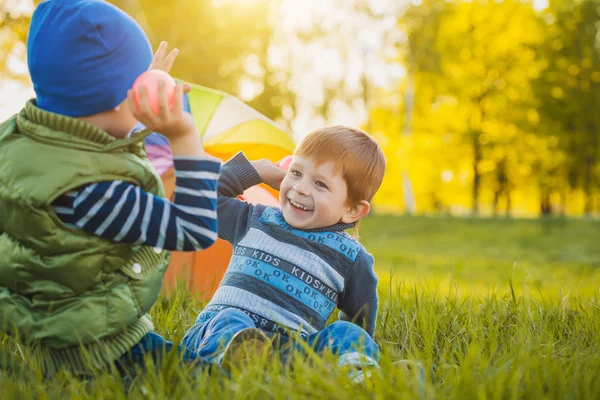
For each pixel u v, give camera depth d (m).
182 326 2.56
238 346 1.83
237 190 2.50
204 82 16.66
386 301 3.20
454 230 18.36
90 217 1.75
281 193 2.36
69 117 1.76
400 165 31.41
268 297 2.21
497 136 28.84
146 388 1.70
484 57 28.22
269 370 1.82
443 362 2.15
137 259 1.90
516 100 28.11
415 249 15.22
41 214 1.71
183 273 3.69
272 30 20.44
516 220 20.02
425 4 25.59
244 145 4.00
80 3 1.80
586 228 18.69
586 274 10.23
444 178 36.75
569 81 27.45
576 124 27.73
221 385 1.77
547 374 1.87
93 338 1.82
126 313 1.86
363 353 2.01
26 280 1.79
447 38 27.48
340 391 1.59
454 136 29.72
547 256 14.24
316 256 2.29
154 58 1.96
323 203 2.29
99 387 1.69
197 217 1.86
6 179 1.74
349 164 2.31
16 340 1.86
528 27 27.92
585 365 2.02
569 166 28.80
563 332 2.72
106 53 1.79
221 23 17.45
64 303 1.81
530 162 29.34
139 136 1.83
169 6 16.12
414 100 29.64
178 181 1.87
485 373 1.88
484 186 31.89
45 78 1.80
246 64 19.59
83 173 1.74
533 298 3.44
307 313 2.23
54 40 1.78
